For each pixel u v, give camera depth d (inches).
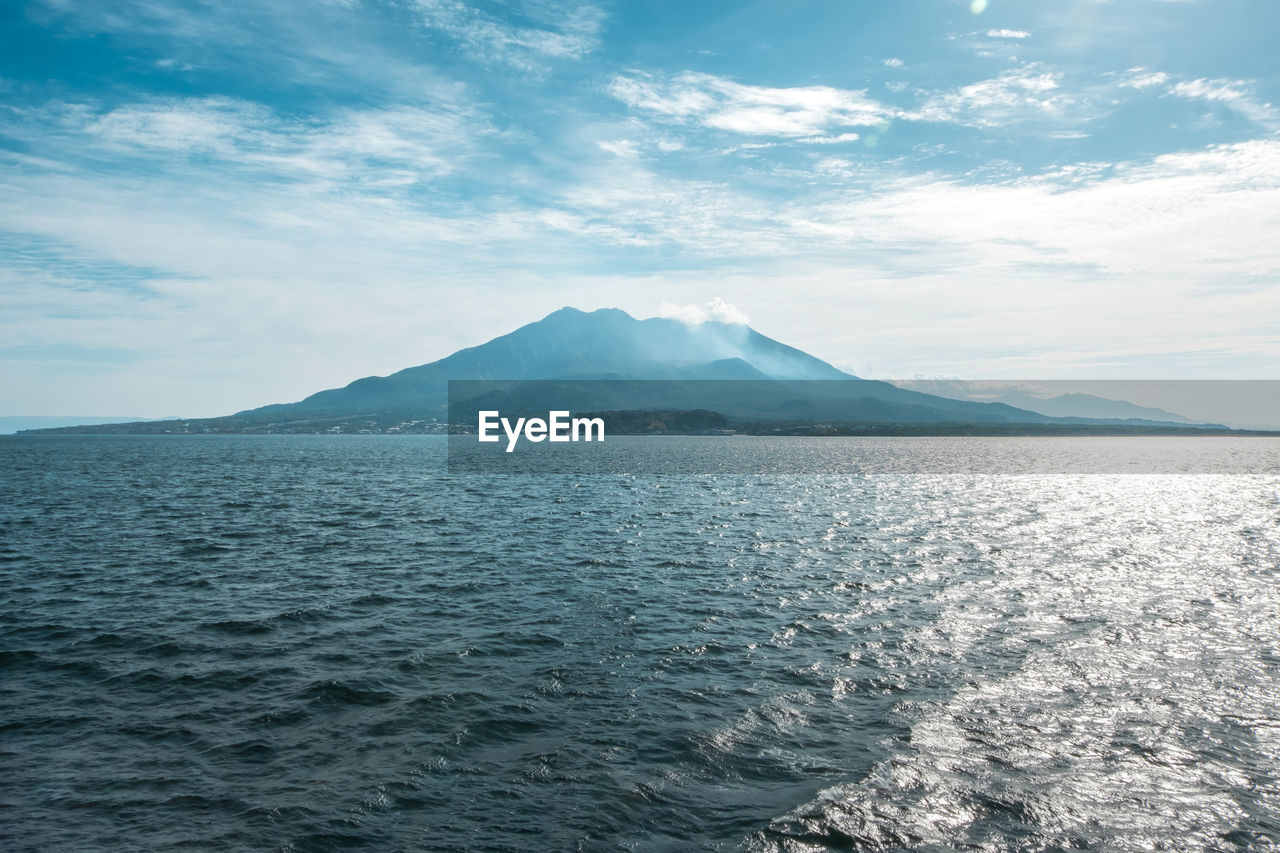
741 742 792.3
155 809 665.0
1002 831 631.8
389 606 1338.6
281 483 4042.8
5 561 1737.2
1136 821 647.1
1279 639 1141.7
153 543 1995.6
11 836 620.4
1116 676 981.8
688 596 1413.6
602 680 971.3
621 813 657.0
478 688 944.3
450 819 650.2
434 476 4645.7
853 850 603.8
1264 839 622.2
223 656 1063.6
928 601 1371.8
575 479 4448.8
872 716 856.9
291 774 728.3
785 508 2906.0
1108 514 2807.6
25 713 868.0
